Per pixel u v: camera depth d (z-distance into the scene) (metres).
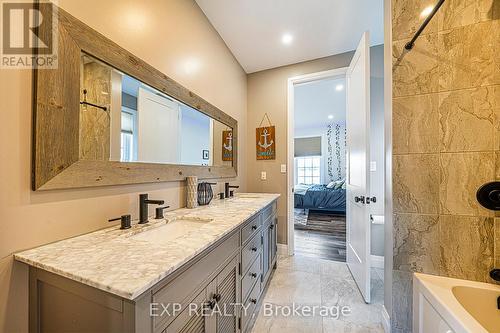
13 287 0.71
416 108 1.32
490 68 1.18
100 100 1.00
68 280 0.66
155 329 0.62
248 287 1.42
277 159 2.83
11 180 0.71
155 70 1.33
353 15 1.92
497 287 1.14
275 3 1.79
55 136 0.81
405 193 1.34
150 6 1.31
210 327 0.92
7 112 0.70
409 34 1.34
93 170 0.95
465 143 1.22
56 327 0.68
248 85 3.00
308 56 2.59
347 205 2.42
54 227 0.82
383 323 1.49
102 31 1.01
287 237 2.74
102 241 0.85
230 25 2.05
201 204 1.71
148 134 1.30
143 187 1.25
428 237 1.29
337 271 2.28
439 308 1.04
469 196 1.21
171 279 0.69
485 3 1.18
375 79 2.41
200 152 1.87
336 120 6.34
